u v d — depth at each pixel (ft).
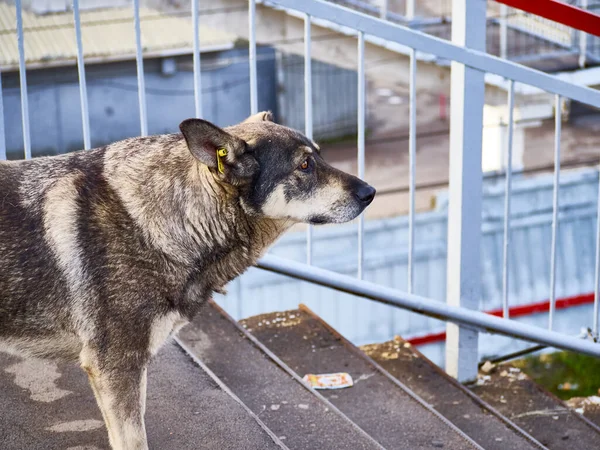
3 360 12.37
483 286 35.76
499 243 36.42
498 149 47.57
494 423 14.12
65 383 11.94
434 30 46.26
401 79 42.06
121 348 9.96
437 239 37.01
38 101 49.88
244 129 10.87
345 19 13.39
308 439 11.83
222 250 10.72
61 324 10.01
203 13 41.70
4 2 50.65
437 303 14.97
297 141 10.89
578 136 53.88
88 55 48.70
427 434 13.03
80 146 51.90
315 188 10.98
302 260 34.94
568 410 15.30
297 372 14.80
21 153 50.24
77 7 13.02
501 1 13.64
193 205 10.32
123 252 9.88
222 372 13.53
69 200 9.89
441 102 65.26
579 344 15.19
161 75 52.21
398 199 50.49
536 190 37.73
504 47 42.93
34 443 10.70
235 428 11.14
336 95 60.80
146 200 10.09
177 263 10.18
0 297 9.81
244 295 31.94
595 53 44.80
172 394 11.80
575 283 37.47
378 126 63.05
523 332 15.10
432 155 59.11
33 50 48.24
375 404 13.83
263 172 10.66
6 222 9.78
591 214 38.17
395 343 16.76
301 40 41.73
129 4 52.95
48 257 9.77
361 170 14.07
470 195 14.87
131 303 9.92
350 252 35.55
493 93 45.06
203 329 14.75
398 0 49.29
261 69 57.31
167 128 53.47
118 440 10.13
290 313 16.99
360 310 33.73
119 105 51.90
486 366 16.63
